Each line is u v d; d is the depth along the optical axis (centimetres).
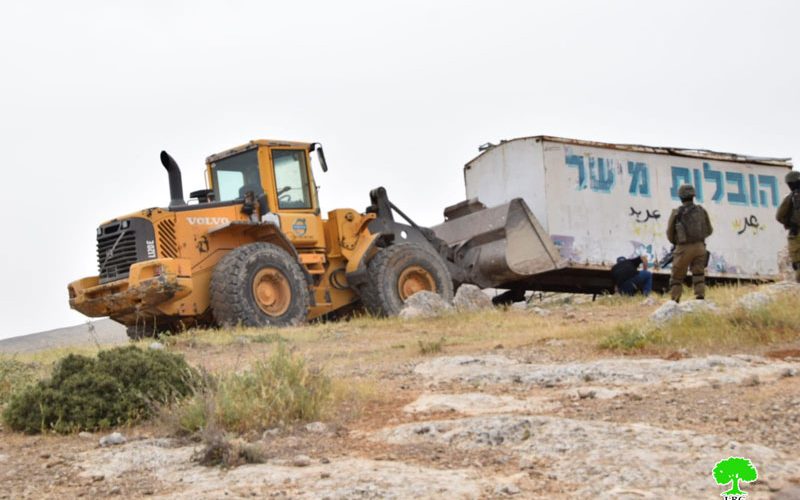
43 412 766
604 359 979
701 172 2328
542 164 2067
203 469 597
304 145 1816
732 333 1039
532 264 2022
